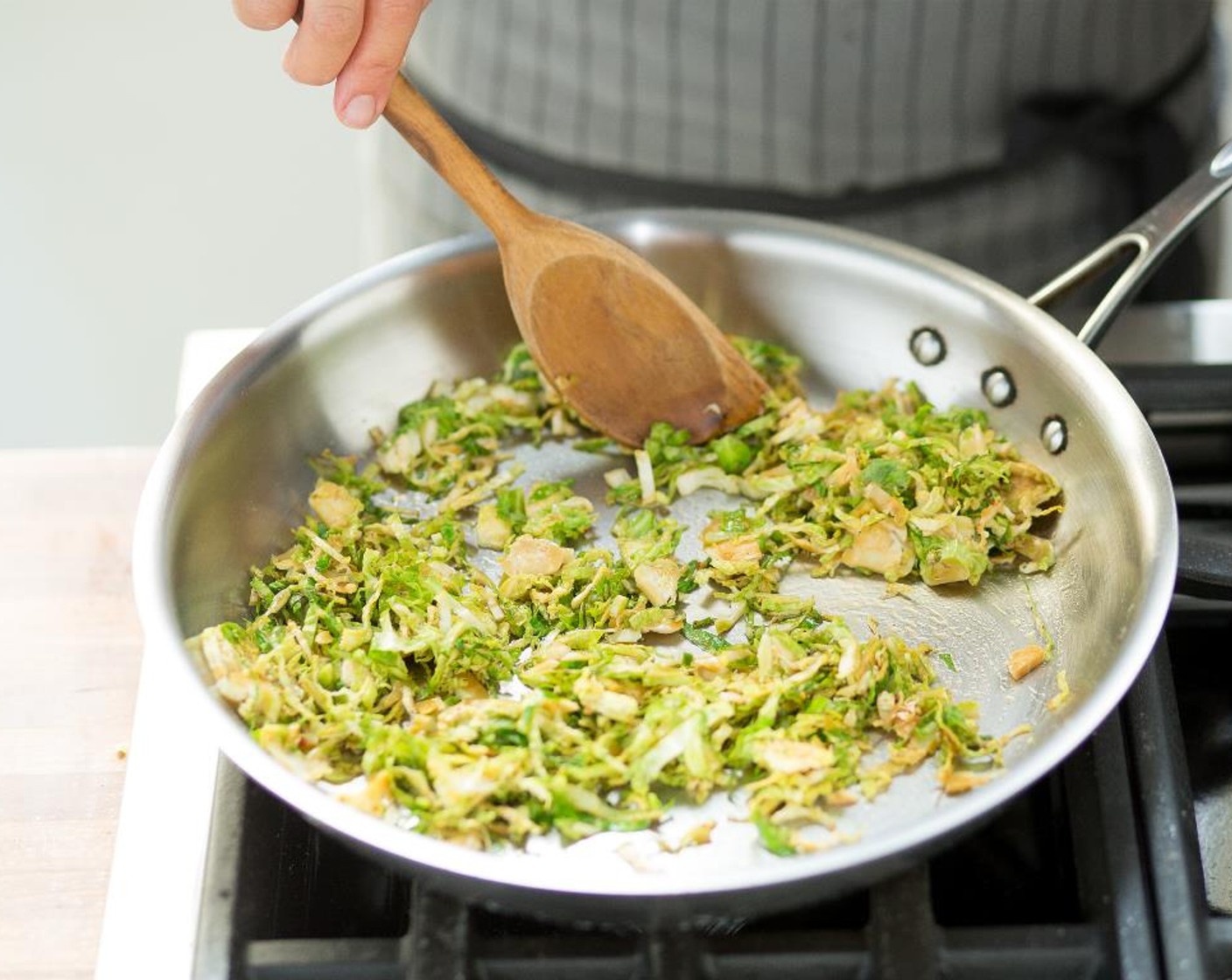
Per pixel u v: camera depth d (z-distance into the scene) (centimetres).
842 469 85
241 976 67
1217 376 84
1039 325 83
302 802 67
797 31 95
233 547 81
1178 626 81
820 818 72
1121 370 84
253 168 150
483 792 71
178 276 144
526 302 85
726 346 87
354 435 87
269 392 84
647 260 90
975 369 86
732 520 84
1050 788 74
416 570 81
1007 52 95
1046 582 81
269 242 146
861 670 77
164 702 77
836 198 100
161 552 75
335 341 86
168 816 74
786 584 83
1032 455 84
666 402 88
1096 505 80
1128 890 68
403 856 66
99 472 88
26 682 79
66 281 143
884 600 82
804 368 91
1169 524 74
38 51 156
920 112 97
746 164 99
